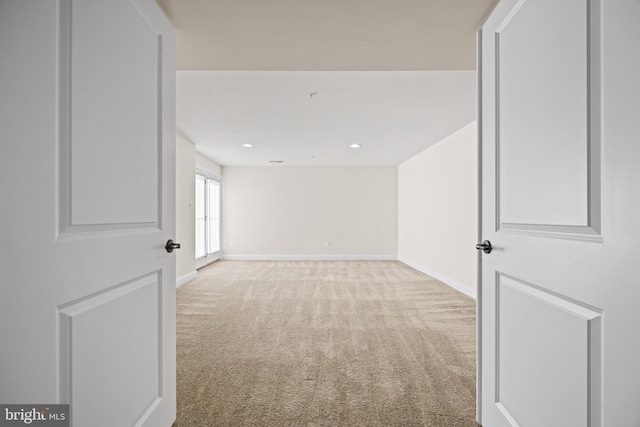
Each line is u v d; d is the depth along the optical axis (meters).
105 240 1.20
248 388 2.24
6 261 0.86
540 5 1.24
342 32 1.95
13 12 0.88
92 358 1.13
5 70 0.86
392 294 5.01
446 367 2.57
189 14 1.76
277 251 9.03
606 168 0.94
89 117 1.12
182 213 5.73
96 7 1.15
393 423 1.87
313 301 4.57
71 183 1.04
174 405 1.76
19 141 0.89
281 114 4.40
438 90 3.56
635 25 0.84
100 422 1.17
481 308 1.73
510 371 1.46
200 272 6.92
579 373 1.04
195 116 4.48
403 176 8.52
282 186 9.02
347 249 9.08
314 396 2.14
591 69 1.00
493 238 1.60
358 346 2.98
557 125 1.15
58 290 1.00
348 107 4.11
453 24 1.86
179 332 3.34
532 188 1.30
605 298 0.94
